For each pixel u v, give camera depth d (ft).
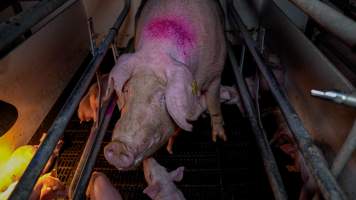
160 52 4.45
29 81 6.99
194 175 6.61
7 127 5.46
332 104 4.73
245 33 6.56
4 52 7.26
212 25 5.59
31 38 6.94
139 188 6.41
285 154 7.01
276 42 7.97
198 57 5.19
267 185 6.33
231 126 7.89
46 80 7.76
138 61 4.39
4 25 3.80
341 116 4.43
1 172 5.75
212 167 6.79
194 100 4.23
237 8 9.99
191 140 7.47
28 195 2.69
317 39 8.13
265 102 7.79
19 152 5.98
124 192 6.34
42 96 7.61
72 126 8.00
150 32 4.87
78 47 9.68
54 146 3.30
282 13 7.55
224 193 6.22
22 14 4.14
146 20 5.39
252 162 6.88
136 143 3.95
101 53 5.45
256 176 6.55
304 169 5.26
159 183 5.39
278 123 6.87
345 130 4.30
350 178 4.00
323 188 2.70
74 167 6.86
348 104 2.68
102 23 10.32
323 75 5.07
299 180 6.48
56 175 6.23
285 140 6.81
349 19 2.62
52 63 8.00
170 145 6.72
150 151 4.38
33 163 3.01
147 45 4.63
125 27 10.38
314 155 3.09
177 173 5.80
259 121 6.10
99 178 5.39
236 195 6.17
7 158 6.35
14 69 6.40
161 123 4.24
